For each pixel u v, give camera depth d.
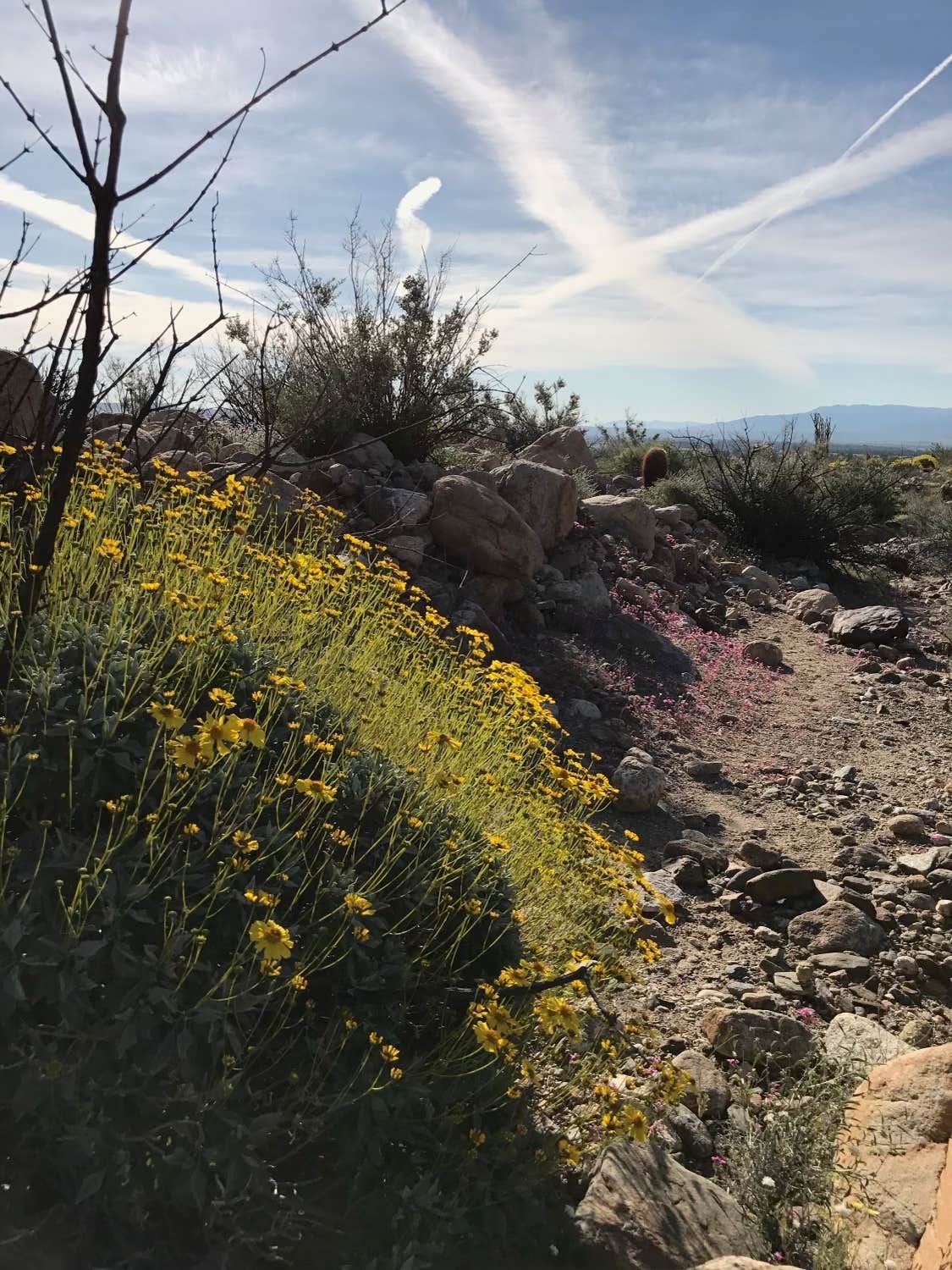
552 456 12.72
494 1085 2.63
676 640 8.80
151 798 2.45
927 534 14.52
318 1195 2.27
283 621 4.02
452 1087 2.55
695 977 4.27
